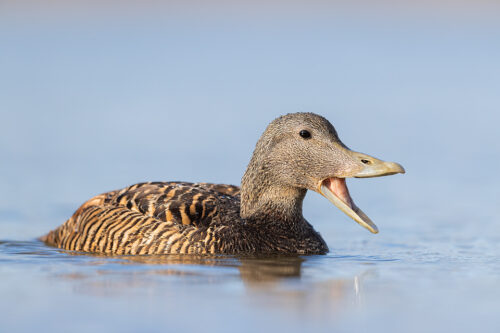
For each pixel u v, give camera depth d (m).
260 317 9.23
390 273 11.69
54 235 15.05
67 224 14.62
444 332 8.86
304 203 20.66
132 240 13.06
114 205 13.89
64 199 20.34
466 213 19.20
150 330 8.76
